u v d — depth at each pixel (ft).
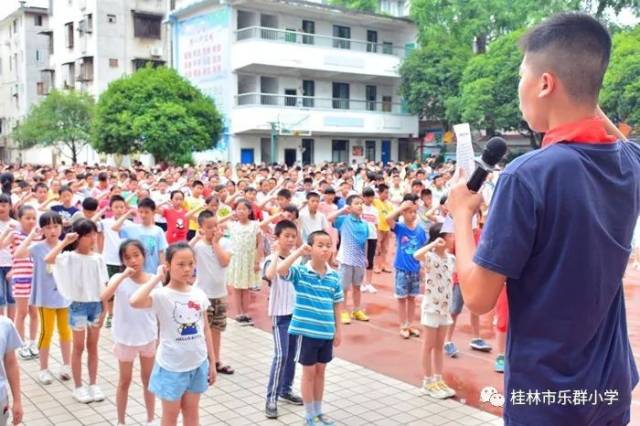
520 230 5.31
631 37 73.87
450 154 108.17
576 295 5.32
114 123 82.53
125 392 15.72
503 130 93.35
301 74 105.29
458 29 107.86
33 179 48.06
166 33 125.29
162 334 13.38
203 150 88.12
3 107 160.76
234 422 16.42
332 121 105.91
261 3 96.89
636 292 32.12
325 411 17.16
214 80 99.86
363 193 33.42
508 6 103.71
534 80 5.74
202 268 19.65
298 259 16.88
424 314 18.33
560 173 5.33
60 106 110.22
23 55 146.61
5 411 10.27
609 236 5.41
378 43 114.83
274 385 16.97
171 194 32.78
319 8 101.86
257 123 96.48
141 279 15.58
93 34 119.34
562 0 93.50
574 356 5.41
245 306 26.73
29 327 22.91
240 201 26.50
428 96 104.83
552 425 5.45
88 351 17.76
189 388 13.53
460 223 5.99
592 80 5.55
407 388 18.99
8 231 21.80
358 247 26.68
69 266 17.34
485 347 22.80
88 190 41.91
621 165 5.64
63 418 16.58
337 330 16.05
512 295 5.65
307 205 28.43
